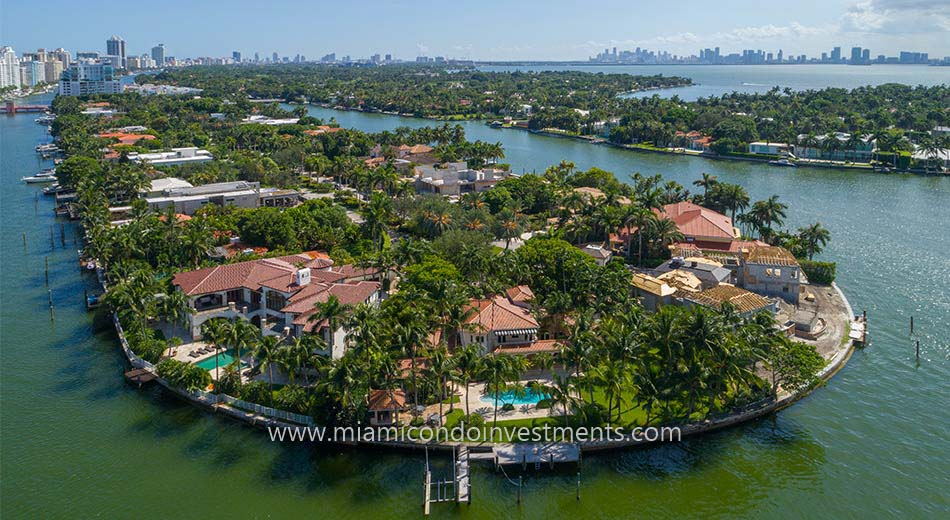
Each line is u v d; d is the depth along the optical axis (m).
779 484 96.44
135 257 175.38
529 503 92.75
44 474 98.31
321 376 116.62
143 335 132.50
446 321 118.75
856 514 90.62
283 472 98.88
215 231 188.88
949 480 96.69
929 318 149.50
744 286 158.25
